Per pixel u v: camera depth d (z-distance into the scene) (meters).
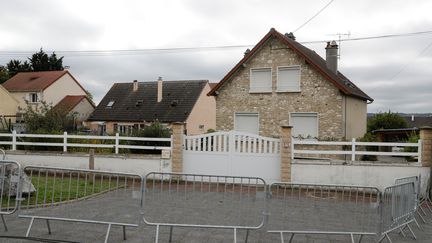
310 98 21.72
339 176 13.15
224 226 6.46
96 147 16.59
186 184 7.89
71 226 7.36
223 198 8.30
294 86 22.27
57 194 9.45
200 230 7.33
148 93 43.03
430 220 9.20
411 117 59.03
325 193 8.62
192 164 14.45
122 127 40.53
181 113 38.69
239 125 23.61
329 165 13.23
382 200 6.59
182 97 40.66
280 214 7.50
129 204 7.71
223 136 14.22
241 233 7.25
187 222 7.49
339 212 7.50
